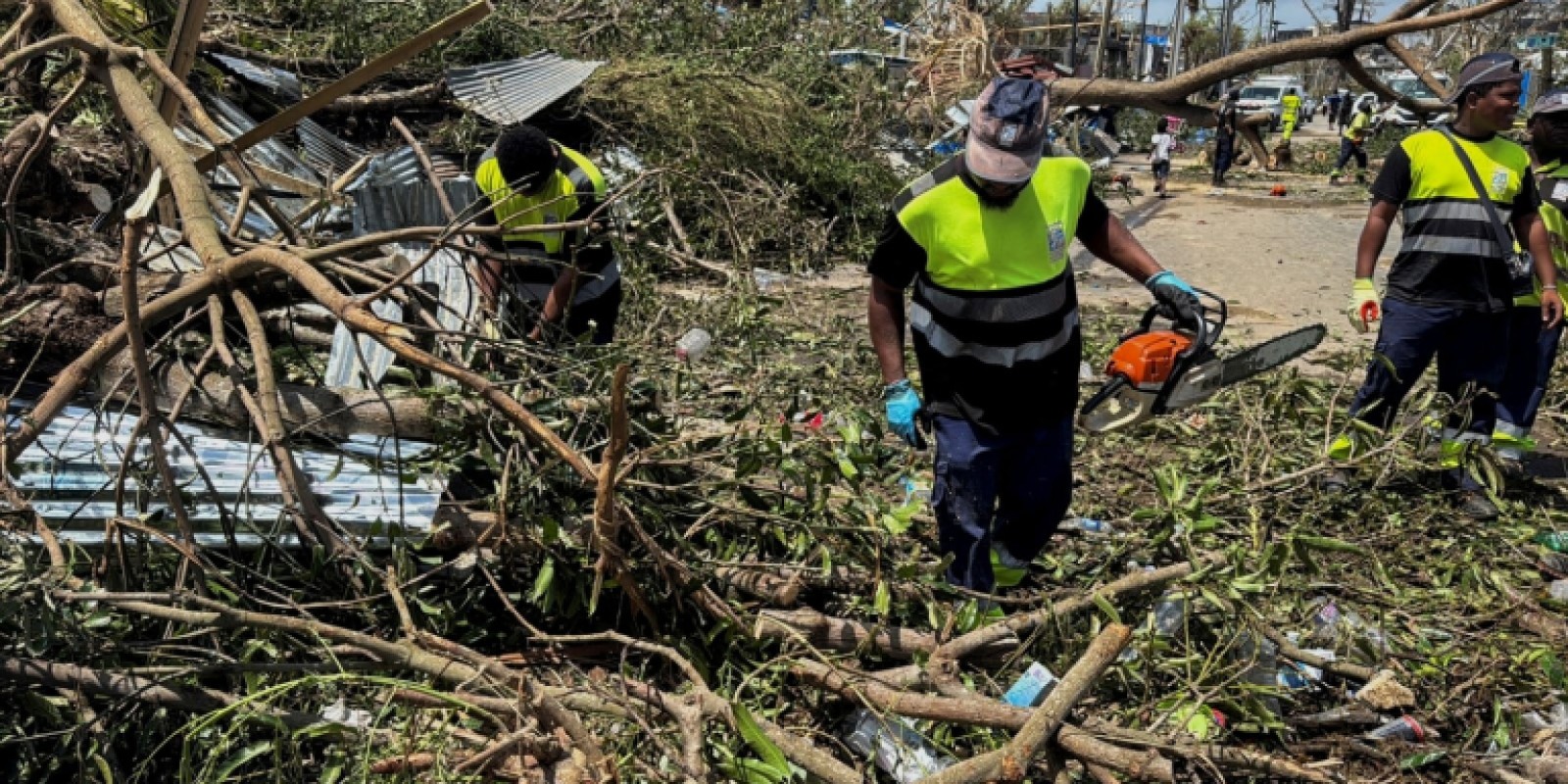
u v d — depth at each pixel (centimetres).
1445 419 454
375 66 333
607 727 243
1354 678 304
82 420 315
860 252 968
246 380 317
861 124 1120
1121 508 426
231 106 714
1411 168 428
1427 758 266
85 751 232
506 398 252
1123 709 285
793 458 317
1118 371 305
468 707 223
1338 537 403
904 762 251
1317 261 1015
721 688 264
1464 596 359
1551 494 464
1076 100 886
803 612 288
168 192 357
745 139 925
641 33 1144
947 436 304
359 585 270
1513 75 411
